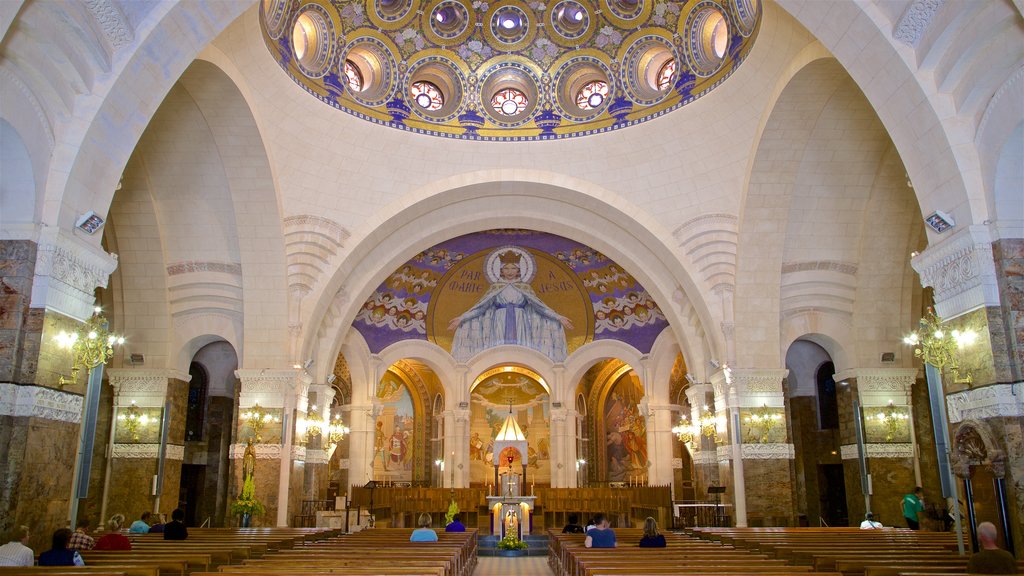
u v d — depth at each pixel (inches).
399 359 1077.8
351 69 796.6
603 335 1081.4
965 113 395.2
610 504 1019.9
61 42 348.5
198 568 339.0
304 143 749.9
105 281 410.6
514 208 852.6
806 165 689.6
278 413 746.2
